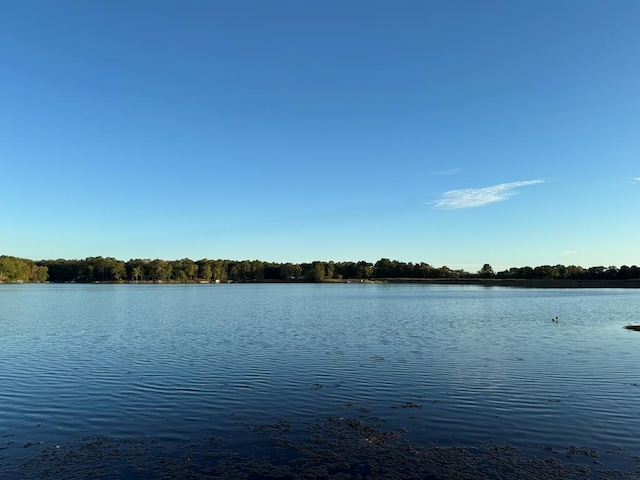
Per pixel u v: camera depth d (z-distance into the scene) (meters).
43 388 23.38
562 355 31.77
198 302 97.19
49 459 14.82
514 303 91.81
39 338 41.28
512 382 24.19
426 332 44.97
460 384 23.84
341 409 19.83
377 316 63.19
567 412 19.19
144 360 30.56
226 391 22.70
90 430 17.44
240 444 15.99
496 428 17.38
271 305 87.12
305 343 37.75
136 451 15.43
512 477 13.47
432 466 14.22
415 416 18.81
